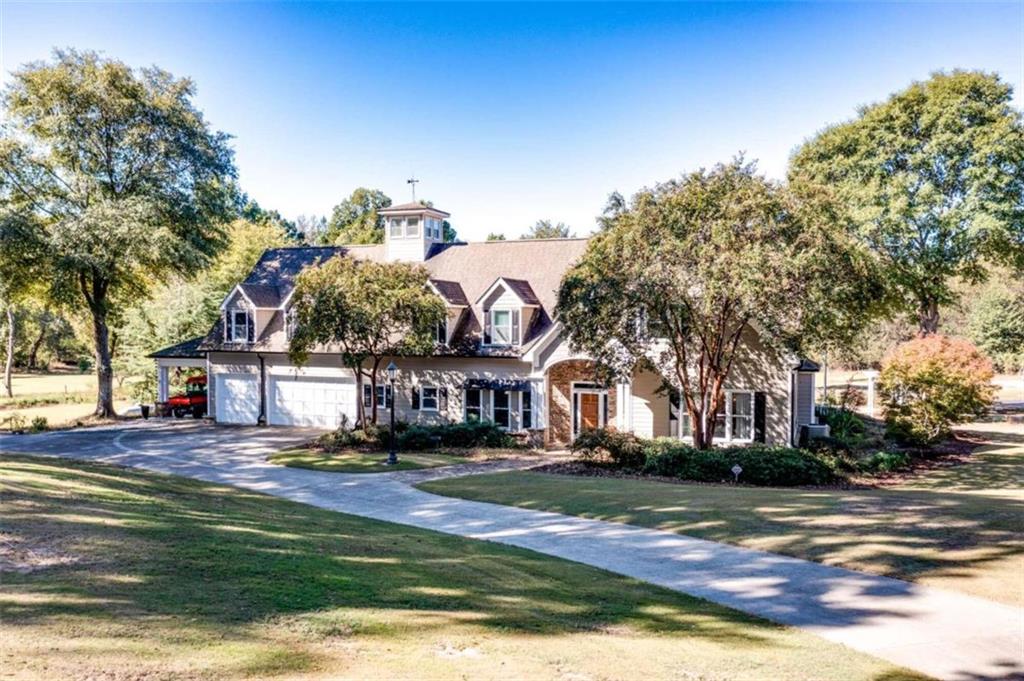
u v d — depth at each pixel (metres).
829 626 9.17
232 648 6.40
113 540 9.74
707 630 8.80
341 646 6.78
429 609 8.31
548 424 30.20
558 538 14.29
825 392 38.50
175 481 18.95
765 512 15.73
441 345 32.31
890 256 39.75
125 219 35.41
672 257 21.22
